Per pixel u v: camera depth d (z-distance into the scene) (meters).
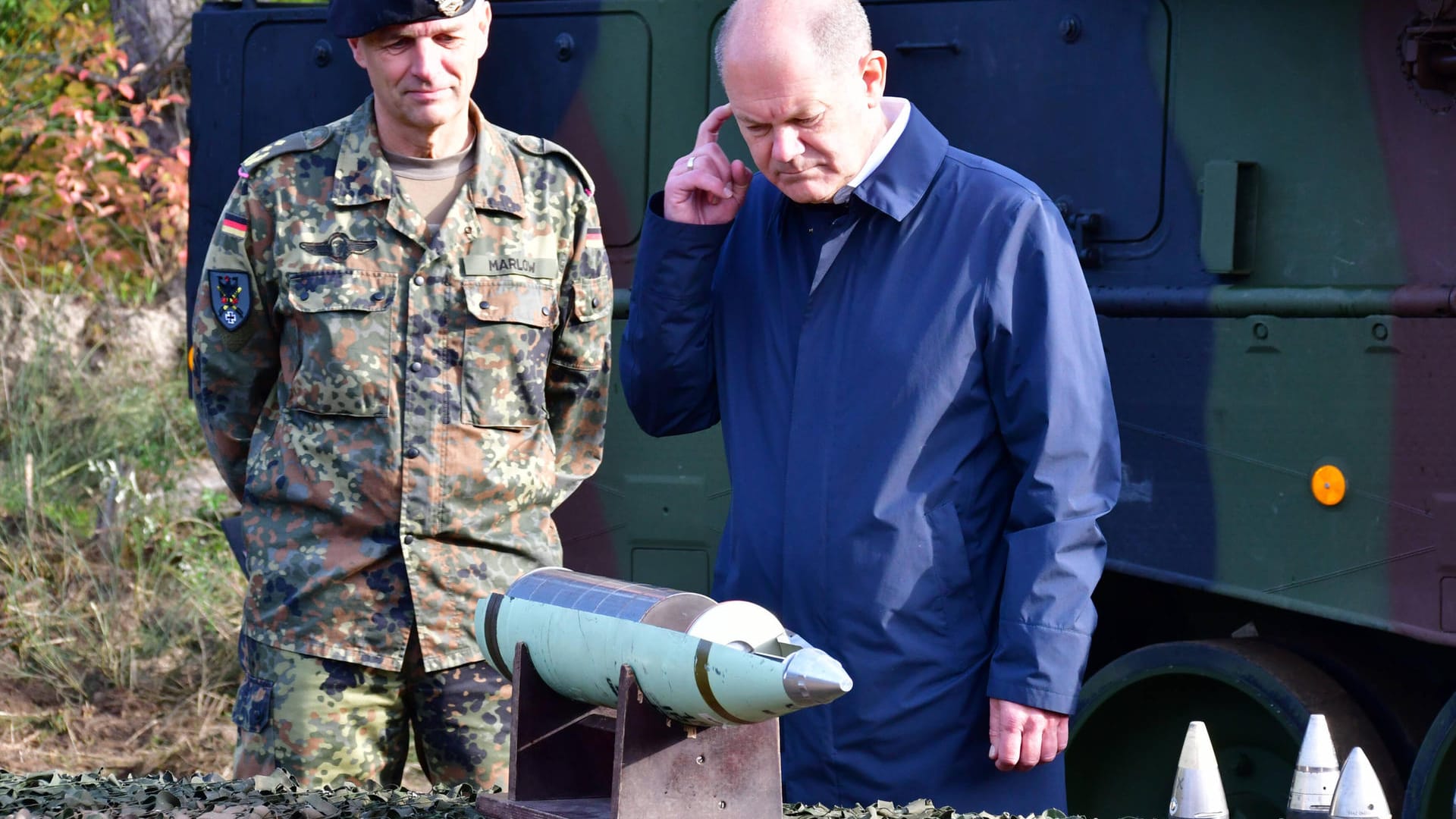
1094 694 4.91
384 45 3.79
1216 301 4.54
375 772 3.93
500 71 5.61
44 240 11.66
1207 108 4.61
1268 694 4.62
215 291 3.97
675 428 3.71
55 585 8.56
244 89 5.97
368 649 3.86
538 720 2.69
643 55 5.43
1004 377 3.28
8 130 11.30
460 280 3.92
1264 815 4.79
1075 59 4.80
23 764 6.98
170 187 11.09
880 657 3.29
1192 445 4.59
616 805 2.45
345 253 3.91
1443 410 4.24
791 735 3.39
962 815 2.76
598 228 4.14
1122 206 4.74
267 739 3.88
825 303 3.38
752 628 2.40
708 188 3.45
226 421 4.11
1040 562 3.20
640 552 5.44
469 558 3.93
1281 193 4.51
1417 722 4.73
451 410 3.91
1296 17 4.47
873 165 3.32
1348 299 4.34
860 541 3.28
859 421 3.30
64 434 9.77
